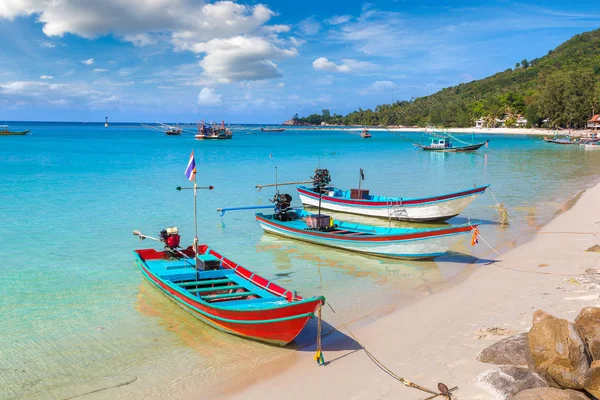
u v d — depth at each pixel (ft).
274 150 289.53
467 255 65.10
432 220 86.79
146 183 136.05
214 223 87.10
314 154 257.75
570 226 79.15
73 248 69.00
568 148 297.12
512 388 27.40
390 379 31.78
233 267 51.16
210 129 435.53
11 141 374.43
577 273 53.36
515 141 382.22
